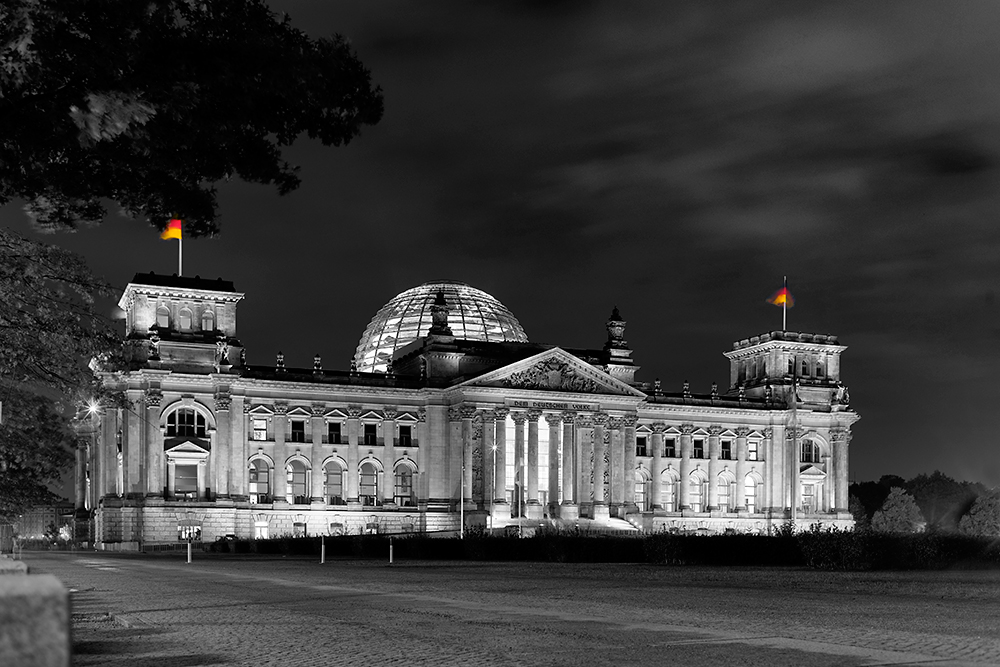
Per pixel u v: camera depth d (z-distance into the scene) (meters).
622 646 24.95
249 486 170.62
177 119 22.19
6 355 28.73
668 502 198.00
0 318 28.67
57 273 29.17
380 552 112.62
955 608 36.81
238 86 22.52
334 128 26.77
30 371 29.31
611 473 184.00
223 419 165.25
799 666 20.97
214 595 45.84
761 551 84.69
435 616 34.03
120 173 24.88
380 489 177.50
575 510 178.38
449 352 182.50
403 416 179.38
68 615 5.53
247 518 166.25
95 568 80.94
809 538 75.88
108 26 20.16
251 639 27.31
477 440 177.75
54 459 38.91
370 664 22.05
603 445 182.38
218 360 166.00
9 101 19.52
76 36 19.56
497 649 24.50
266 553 131.75
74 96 19.91
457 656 23.22
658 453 196.00
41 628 5.27
